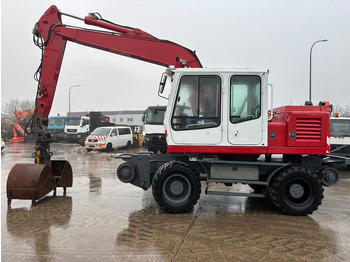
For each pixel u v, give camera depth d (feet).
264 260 11.44
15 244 12.75
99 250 12.18
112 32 21.13
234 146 17.37
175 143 17.70
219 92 17.54
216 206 19.29
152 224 15.46
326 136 17.29
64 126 91.61
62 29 21.09
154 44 21.02
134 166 19.02
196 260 11.35
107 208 18.43
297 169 17.19
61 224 15.30
